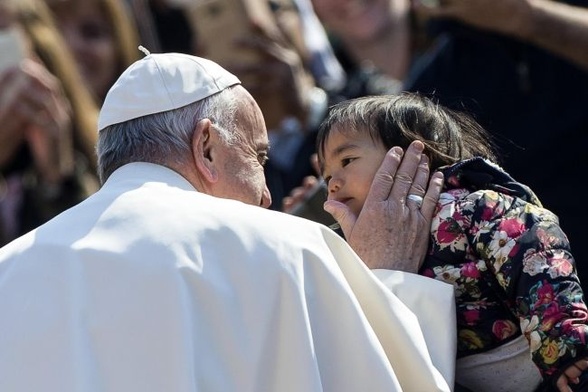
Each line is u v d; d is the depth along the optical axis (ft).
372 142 35.50
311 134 56.44
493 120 48.03
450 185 34.83
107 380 31.37
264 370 31.50
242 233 32.63
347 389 31.99
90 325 31.81
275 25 57.62
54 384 31.55
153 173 33.86
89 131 54.34
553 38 46.11
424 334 33.27
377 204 34.76
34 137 53.36
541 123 47.47
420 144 35.22
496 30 46.80
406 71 59.06
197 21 56.54
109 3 56.90
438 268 34.17
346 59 62.75
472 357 34.24
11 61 53.06
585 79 47.29
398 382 32.22
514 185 34.40
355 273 33.37
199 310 31.71
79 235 32.99
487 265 33.60
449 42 49.29
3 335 32.30
